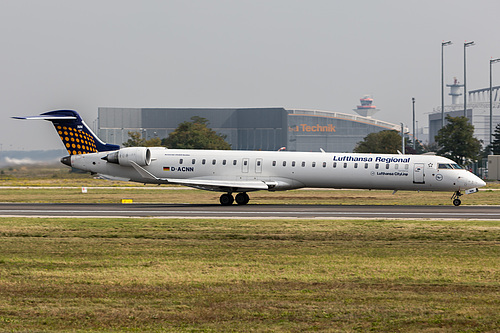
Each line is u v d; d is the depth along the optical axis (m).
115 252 84.69
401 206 160.38
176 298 59.12
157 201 186.25
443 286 64.00
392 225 111.75
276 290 62.31
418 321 51.25
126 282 65.69
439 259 79.62
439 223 115.50
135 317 52.84
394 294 60.47
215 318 52.62
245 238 98.06
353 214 135.75
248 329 49.59
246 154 170.00
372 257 81.12
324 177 164.88
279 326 50.34
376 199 194.62
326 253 84.31
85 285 64.38
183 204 171.25
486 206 161.88
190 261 77.94
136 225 112.00
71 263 76.31
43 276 68.56
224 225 111.94
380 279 67.38
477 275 69.44
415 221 119.62
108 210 146.88
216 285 64.50
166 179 163.00
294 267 74.00
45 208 153.25
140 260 78.50
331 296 59.69
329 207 156.12
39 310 54.75
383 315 53.00
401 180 162.00
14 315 53.28
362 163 163.75
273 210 146.00
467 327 49.59
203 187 164.62
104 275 69.19
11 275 69.06
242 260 78.75
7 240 95.25
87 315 53.34
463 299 58.34
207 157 171.12
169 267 73.88
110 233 102.50
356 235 100.62
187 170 171.38
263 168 167.50
